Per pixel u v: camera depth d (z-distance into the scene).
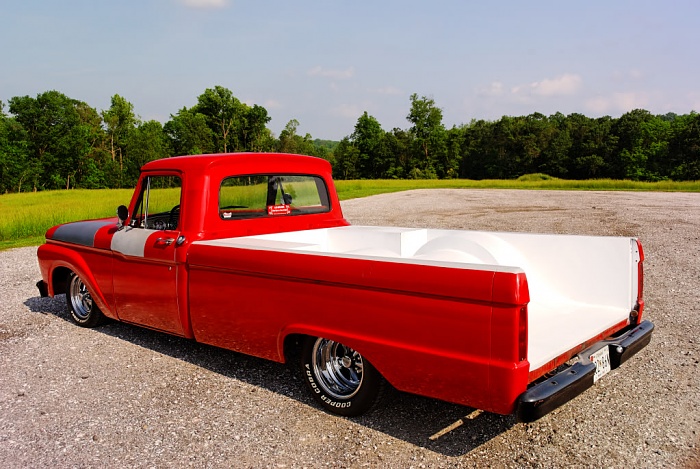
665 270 8.12
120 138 92.06
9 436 3.34
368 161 121.88
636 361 4.46
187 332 4.30
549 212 19.53
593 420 3.43
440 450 3.09
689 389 3.87
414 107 115.44
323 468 2.91
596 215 17.66
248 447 3.16
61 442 3.25
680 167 85.06
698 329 5.25
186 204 4.34
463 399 2.77
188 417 3.58
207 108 111.25
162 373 4.40
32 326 5.87
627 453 3.00
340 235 5.19
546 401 2.59
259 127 114.75
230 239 4.35
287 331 3.52
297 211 5.22
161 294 4.43
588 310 3.78
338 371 3.61
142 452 3.12
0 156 70.38
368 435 3.29
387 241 4.73
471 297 2.65
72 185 83.06
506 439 3.21
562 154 101.19
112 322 6.04
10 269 9.73
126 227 4.86
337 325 3.25
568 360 3.12
